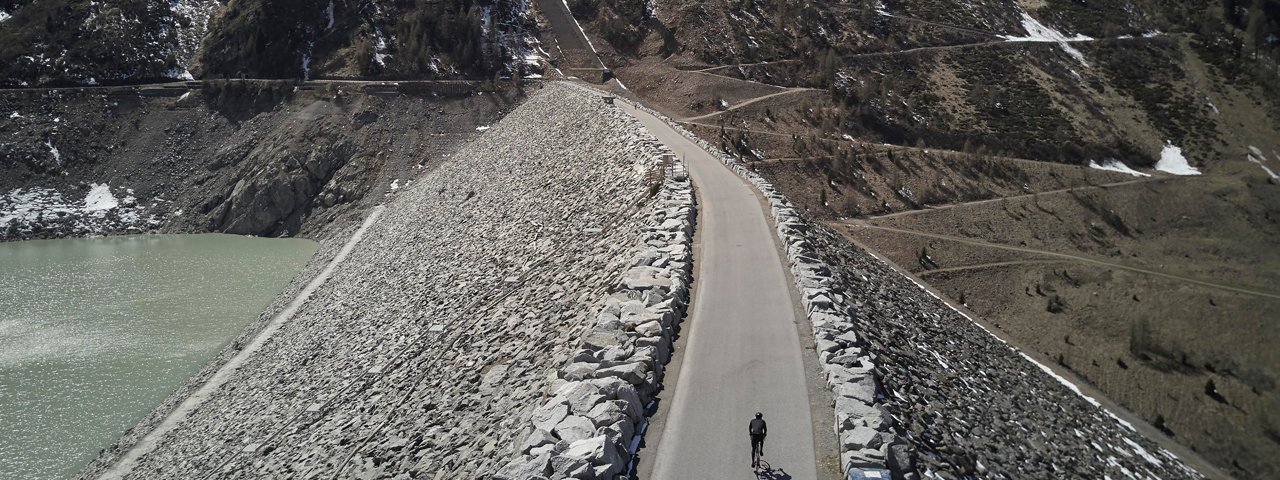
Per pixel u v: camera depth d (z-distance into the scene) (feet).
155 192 286.66
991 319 221.25
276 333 160.86
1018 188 290.97
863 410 59.21
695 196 136.36
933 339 96.89
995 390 88.99
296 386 118.52
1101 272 240.73
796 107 327.47
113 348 167.32
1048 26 435.53
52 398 144.25
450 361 92.53
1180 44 421.18
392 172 285.64
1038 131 335.47
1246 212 281.95
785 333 77.71
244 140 300.61
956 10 432.25
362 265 187.01
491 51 355.36
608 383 61.36
